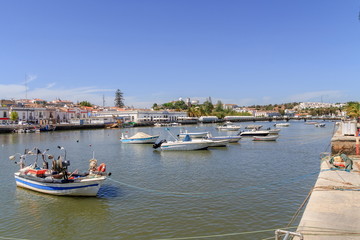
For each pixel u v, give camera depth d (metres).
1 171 27.30
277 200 16.98
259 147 44.91
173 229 13.30
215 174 24.61
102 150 44.44
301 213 14.77
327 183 12.51
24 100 159.38
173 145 41.03
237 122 190.25
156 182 22.09
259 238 12.15
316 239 7.22
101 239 12.59
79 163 32.03
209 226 13.52
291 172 25.02
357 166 16.77
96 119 129.00
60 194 18.44
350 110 96.81
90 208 16.38
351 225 7.99
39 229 13.82
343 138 23.53
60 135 80.94
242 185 20.64
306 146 46.12
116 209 16.12
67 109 137.62
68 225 14.16
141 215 15.15
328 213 8.91
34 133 90.00
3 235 13.28
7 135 81.31
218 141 42.88
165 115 161.25
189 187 20.42
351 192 11.05
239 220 14.11
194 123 165.62
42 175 19.56
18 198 18.36
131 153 40.34
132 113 145.50
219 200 17.28
